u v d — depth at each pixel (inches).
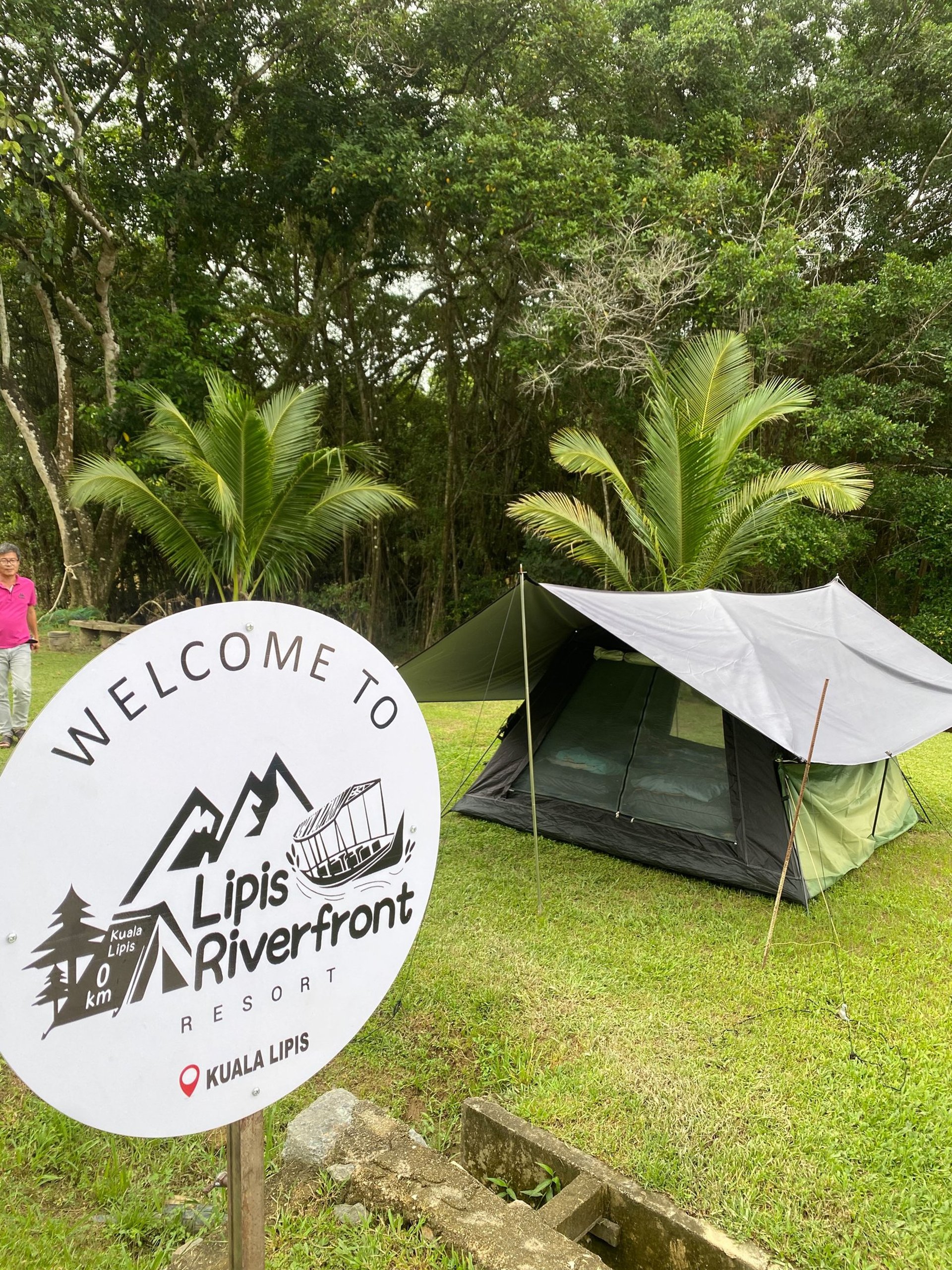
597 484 553.0
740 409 300.0
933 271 432.8
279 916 46.9
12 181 428.5
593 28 440.1
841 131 482.9
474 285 596.1
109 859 39.2
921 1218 85.1
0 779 35.3
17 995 36.1
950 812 242.4
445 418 671.1
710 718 192.7
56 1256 76.5
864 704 179.8
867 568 550.6
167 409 362.6
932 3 470.3
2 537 770.2
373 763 51.8
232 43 518.9
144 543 700.0
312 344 635.5
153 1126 41.8
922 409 477.4
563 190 418.0
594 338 416.5
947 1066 111.8
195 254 577.6
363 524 658.8
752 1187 88.0
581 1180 85.4
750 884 171.9
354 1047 116.5
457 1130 101.1
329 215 527.8
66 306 571.8
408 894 54.8
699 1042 117.3
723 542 310.3
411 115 516.1
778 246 404.5
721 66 444.5
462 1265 70.4
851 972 139.4
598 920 159.2
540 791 213.5
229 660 43.3
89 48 516.1
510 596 179.8
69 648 497.4
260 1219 51.5
